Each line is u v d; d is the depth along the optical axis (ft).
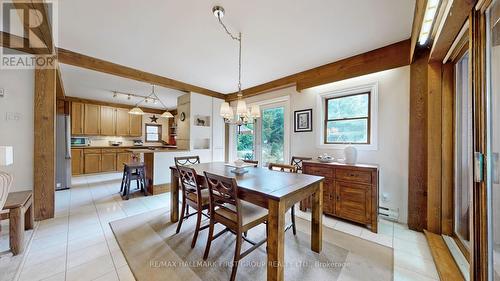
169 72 11.47
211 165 9.32
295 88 12.00
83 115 18.79
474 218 4.14
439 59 6.97
